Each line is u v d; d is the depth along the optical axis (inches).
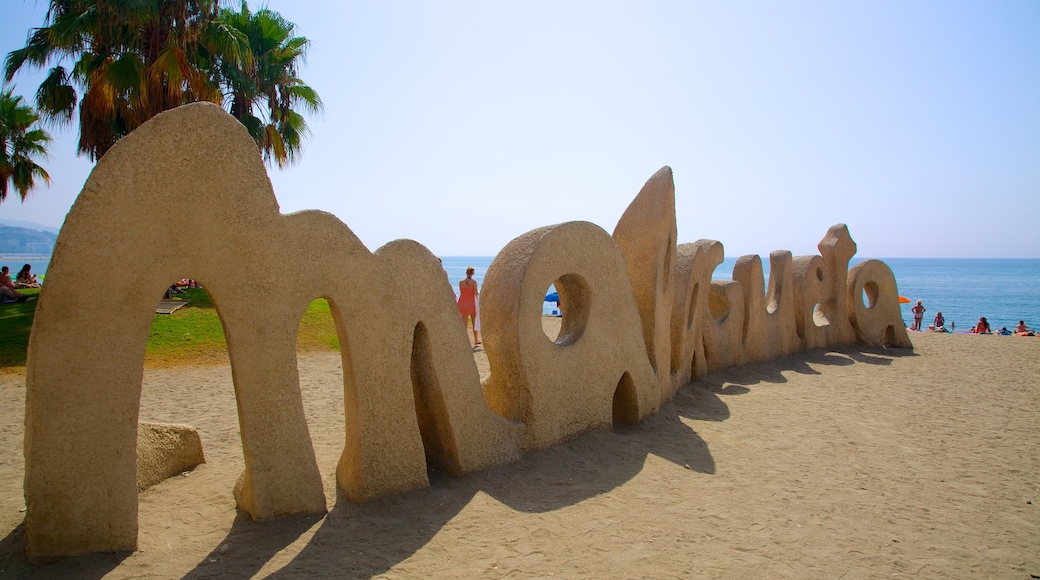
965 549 154.1
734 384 340.2
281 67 591.8
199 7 477.4
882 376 379.2
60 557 127.1
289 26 595.5
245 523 148.6
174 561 131.7
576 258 219.9
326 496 167.0
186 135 135.5
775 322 417.7
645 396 252.7
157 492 172.4
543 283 207.3
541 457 201.0
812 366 403.5
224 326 143.1
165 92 485.4
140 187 130.0
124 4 432.5
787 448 230.8
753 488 189.5
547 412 208.4
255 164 146.3
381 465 164.6
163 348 407.5
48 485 124.9
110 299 127.9
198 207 137.2
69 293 123.7
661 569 137.3
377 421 164.2
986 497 189.5
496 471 188.4
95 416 128.6
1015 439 250.7
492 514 160.9
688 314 321.4
